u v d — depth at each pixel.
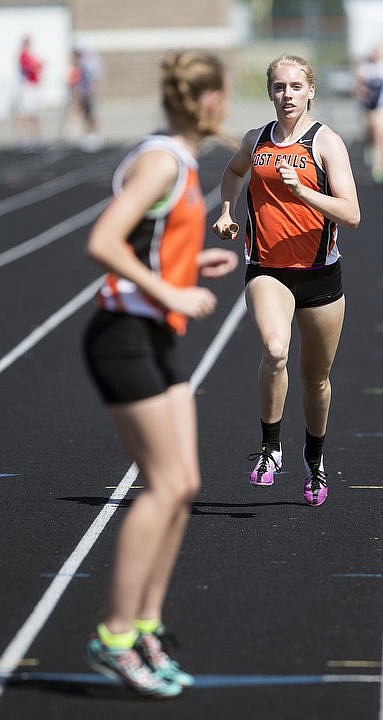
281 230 15.95
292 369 26.25
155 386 10.77
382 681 11.51
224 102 10.88
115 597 10.93
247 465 19.34
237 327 30.88
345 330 30.33
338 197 15.55
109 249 10.41
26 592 13.89
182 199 10.69
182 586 14.05
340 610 13.30
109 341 10.80
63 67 119.19
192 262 11.01
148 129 96.31
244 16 158.38
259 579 14.26
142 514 10.81
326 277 16.09
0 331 30.62
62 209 55.38
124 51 122.31
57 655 12.16
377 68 63.12
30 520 16.56
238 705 11.05
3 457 19.91
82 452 20.20
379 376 25.59
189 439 11.07
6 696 11.26
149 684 11.05
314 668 11.81
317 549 15.30
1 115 106.25
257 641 12.46
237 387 24.72
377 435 21.09
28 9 119.12
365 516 16.64
